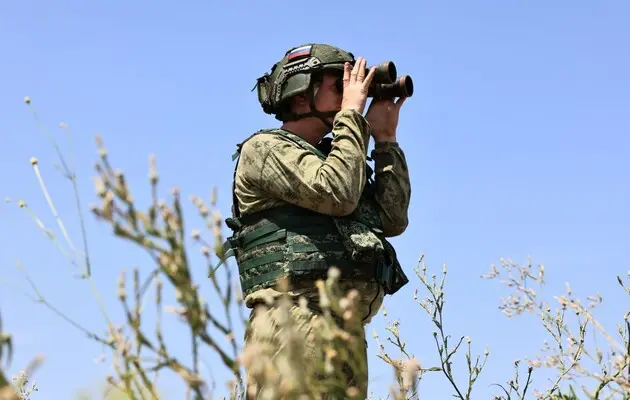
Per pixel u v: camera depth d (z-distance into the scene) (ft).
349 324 10.28
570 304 13.69
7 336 6.84
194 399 7.48
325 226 14.58
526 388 16.40
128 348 7.64
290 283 14.11
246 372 9.18
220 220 7.77
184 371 7.56
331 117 16.19
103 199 7.43
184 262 7.50
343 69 16.24
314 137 16.39
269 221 14.71
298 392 9.04
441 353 17.03
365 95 15.76
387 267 15.31
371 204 16.02
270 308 13.92
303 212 14.65
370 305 14.92
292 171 14.52
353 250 14.42
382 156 16.71
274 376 7.98
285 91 16.29
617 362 13.03
